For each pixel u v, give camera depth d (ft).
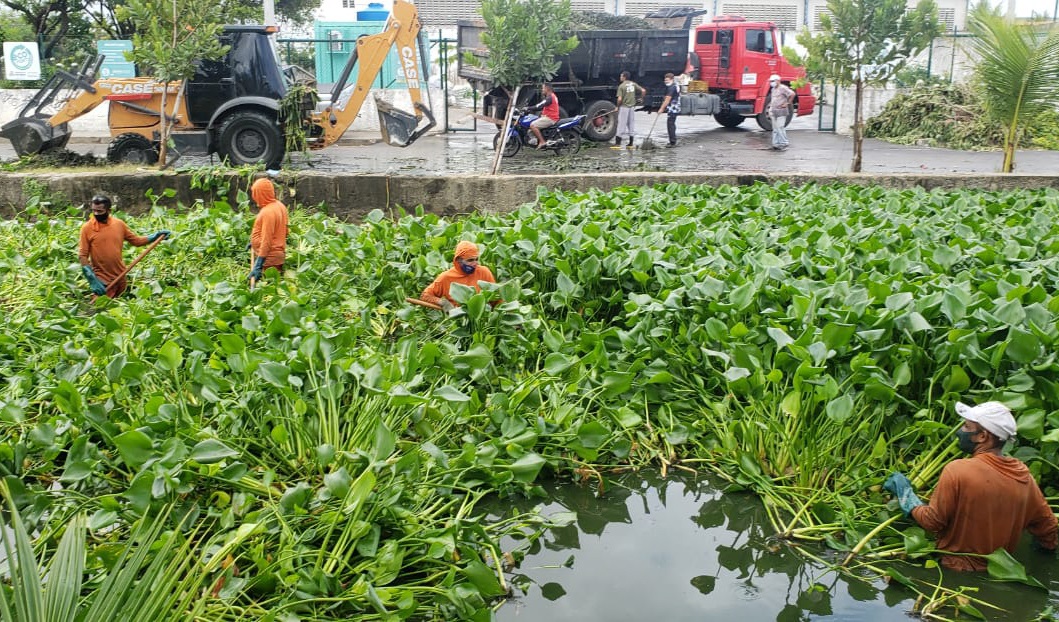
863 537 15.19
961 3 103.76
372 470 14.33
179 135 48.42
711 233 26.94
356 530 13.48
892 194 36.09
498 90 62.23
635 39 63.31
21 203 39.93
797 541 15.74
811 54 47.11
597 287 24.47
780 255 25.84
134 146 49.44
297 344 18.60
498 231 27.20
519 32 42.45
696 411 19.57
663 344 20.02
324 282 26.91
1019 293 18.81
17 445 16.02
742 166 53.93
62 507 15.20
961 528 14.40
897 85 78.74
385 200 40.47
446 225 29.78
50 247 30.53
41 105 48.11
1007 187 42.09
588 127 65.16
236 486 15.11
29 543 9.82
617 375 18.69
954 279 22.04
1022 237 26.43
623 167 52.60
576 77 64.13
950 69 81.71
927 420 16.15
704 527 16.30
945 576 14.46
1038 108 43.45
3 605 9.25
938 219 30.12
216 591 12.77
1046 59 41.98
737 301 19.94
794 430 17.03
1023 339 16.19
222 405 16.61
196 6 43.68
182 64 42.55
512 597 14.15
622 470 18.25
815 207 32.50
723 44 71.72
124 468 16.40
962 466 14.28
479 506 16.78
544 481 17.84
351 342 18.94
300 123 48.39
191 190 40.63
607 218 29.99
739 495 17.34
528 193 40.27
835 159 58.49
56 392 16.33
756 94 72.43
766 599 14.10
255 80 49.32
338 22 82.38
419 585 13.67
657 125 80.94
